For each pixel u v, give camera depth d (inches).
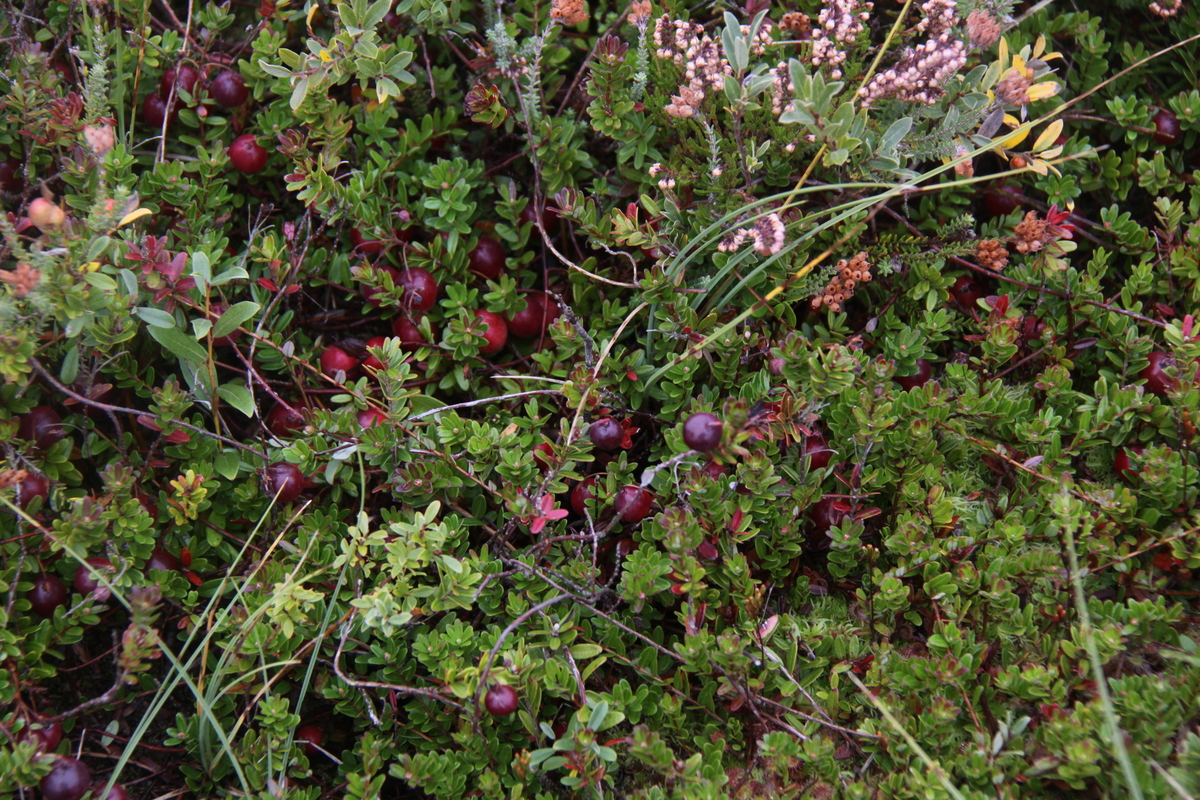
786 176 31.4
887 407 28.4
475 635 28.8
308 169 30.4
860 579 29.9
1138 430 30.1
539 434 30.3
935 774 26.6
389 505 30.8
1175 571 29.0
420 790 28.8
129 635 27.1
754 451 28.5
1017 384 31.6
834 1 30.2
